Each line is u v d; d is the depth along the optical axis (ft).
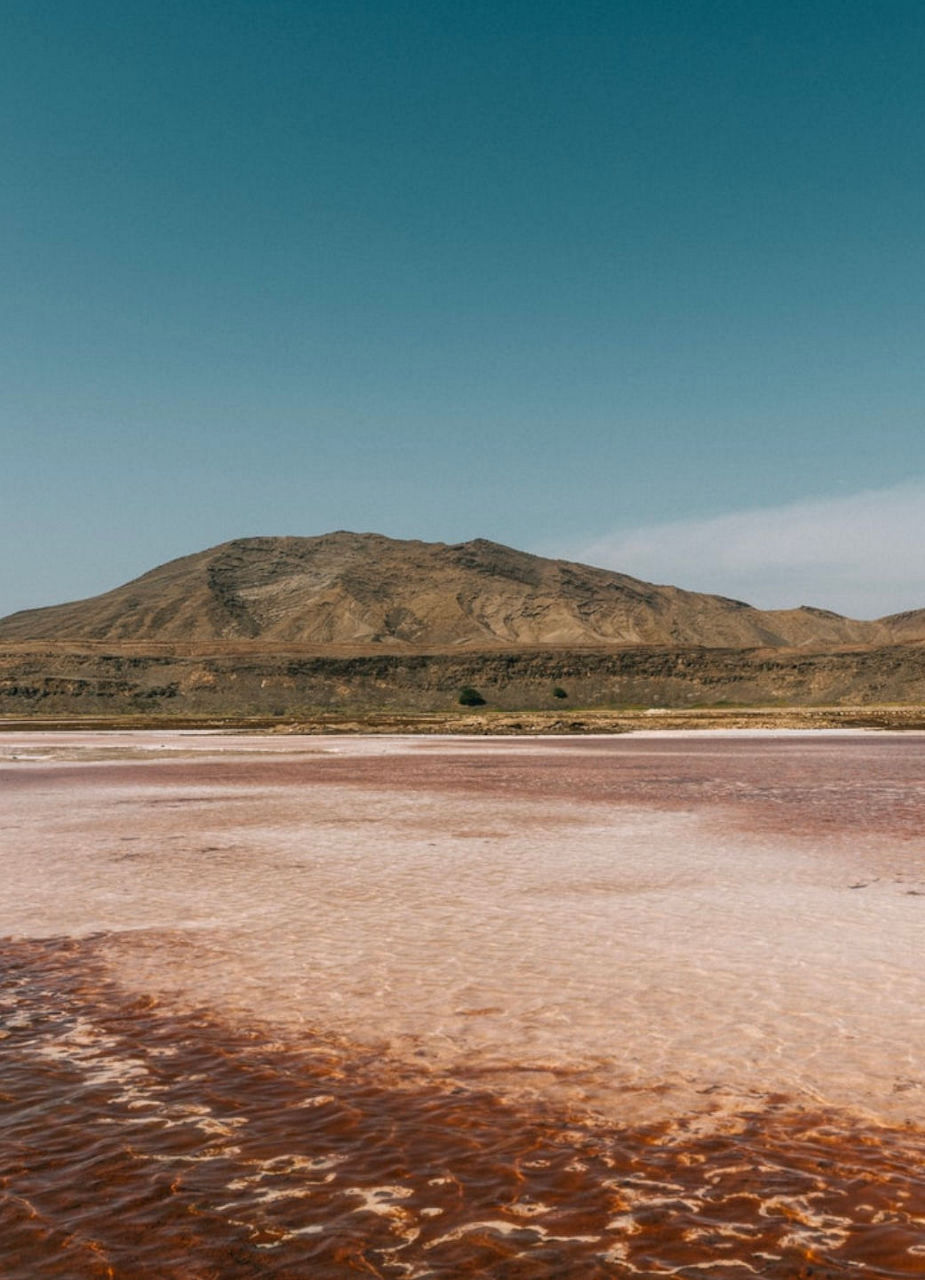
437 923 47.32
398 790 115.55
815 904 50.37
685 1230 20.72
